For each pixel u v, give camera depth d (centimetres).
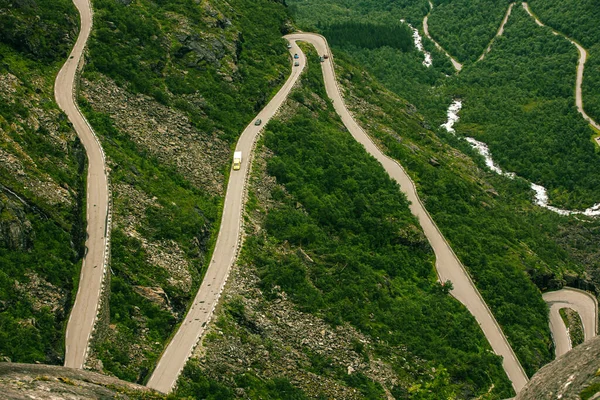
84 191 7931
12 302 5862
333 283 8438
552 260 12344
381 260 9725
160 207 8375
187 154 10106
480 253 11019
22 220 6594
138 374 5944
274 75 13912
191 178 9606
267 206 9562
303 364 6850
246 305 7225
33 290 6125
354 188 11056
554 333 10412
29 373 3444
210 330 6600
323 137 12056
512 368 8750
